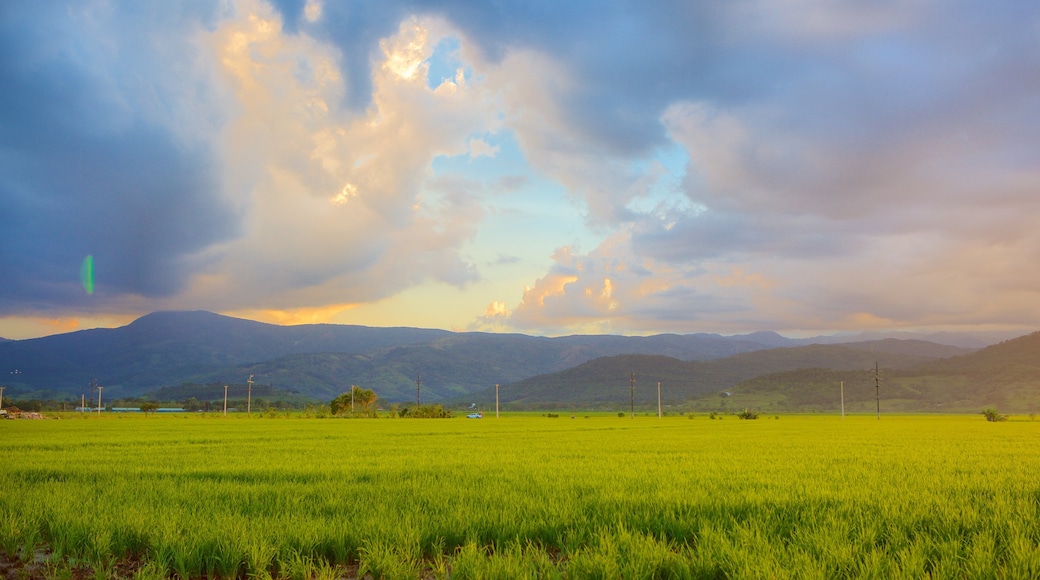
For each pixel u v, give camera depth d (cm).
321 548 993
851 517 1194
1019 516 1171
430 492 1487
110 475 1909
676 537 1078
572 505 1297
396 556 895
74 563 954
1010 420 10331
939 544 984
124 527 1073
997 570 834
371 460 2430
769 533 1073
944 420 10556
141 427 6362
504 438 4341
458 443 3678
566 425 7800
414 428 6475
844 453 2825
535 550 942
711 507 1297
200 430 5634
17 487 1590
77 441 3791
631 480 1733
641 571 866
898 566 863
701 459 2492
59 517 1161
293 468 2098
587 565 864
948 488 1575
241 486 1631
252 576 888
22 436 4397
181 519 1145
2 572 928
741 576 815
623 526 1088
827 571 839
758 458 2539
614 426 7456
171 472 1981
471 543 947
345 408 13288
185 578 885
